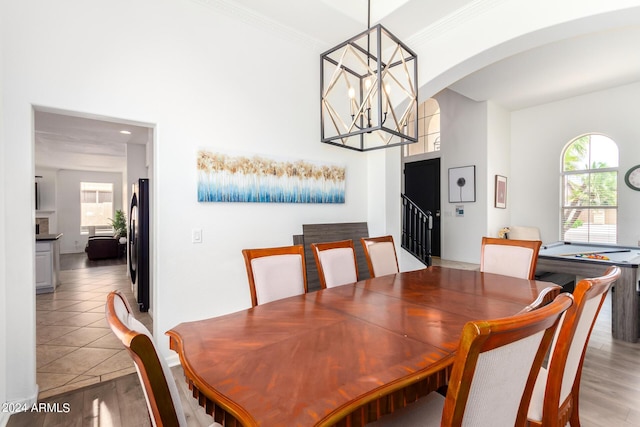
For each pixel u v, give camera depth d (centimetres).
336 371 100
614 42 370
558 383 118
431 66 325
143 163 551
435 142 686
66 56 209
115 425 180
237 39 288
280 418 78
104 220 934
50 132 471
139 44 237
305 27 311
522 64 430
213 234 273
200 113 266
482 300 176
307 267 326
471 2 280
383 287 207
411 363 105
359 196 399
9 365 191
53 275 472
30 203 198
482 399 76
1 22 188
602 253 358
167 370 85
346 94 383
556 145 577
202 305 267
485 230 582
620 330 292
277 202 312
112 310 88
